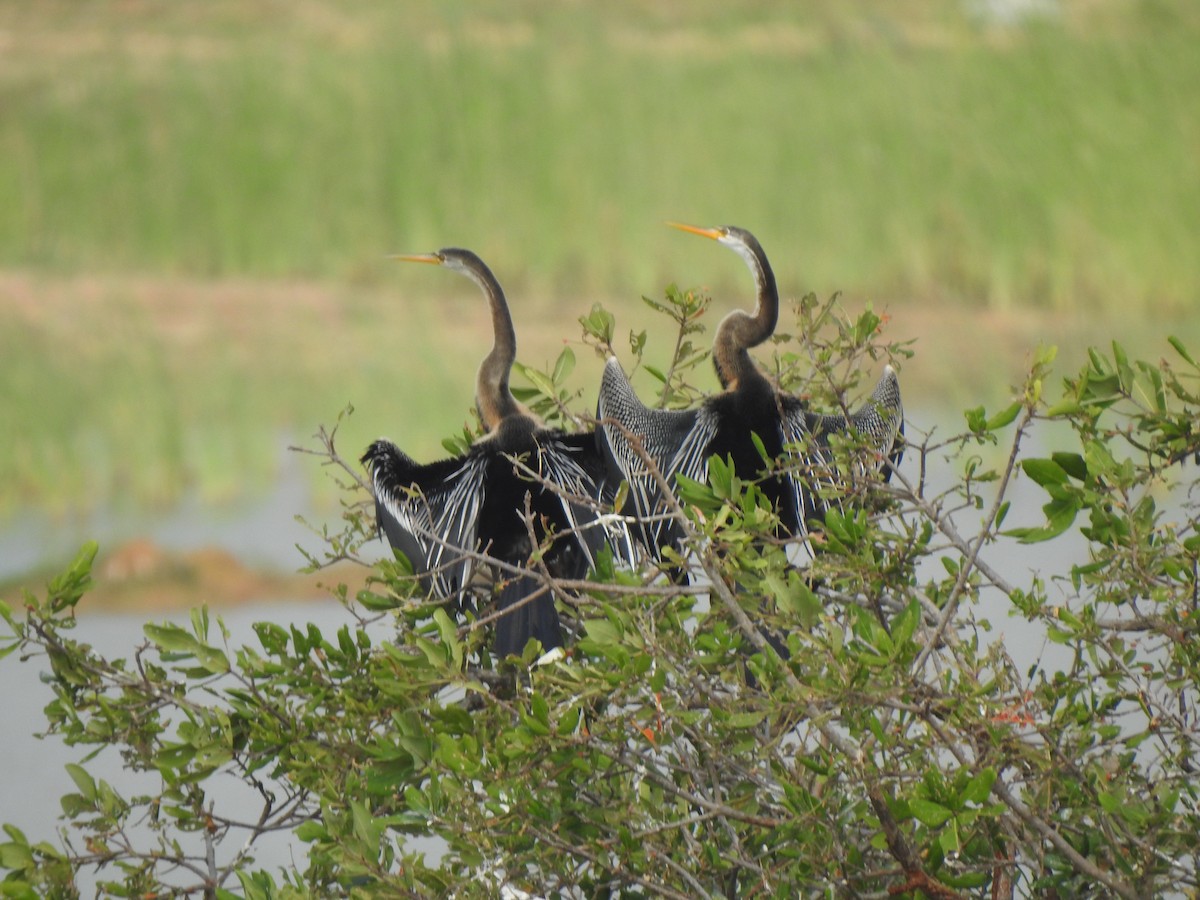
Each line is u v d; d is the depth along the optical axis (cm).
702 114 12875
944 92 13088
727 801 1495
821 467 1652
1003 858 1448
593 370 7781
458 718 1507
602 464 2259
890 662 1302
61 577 1703
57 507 6216
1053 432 5741
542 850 1429
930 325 9775
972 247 11444
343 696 1669
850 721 1316
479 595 2169
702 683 1452
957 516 4506
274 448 6869
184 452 6806
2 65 13450
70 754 3562
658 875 1427
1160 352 9488
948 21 14462
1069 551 3928
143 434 7038
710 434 2222
